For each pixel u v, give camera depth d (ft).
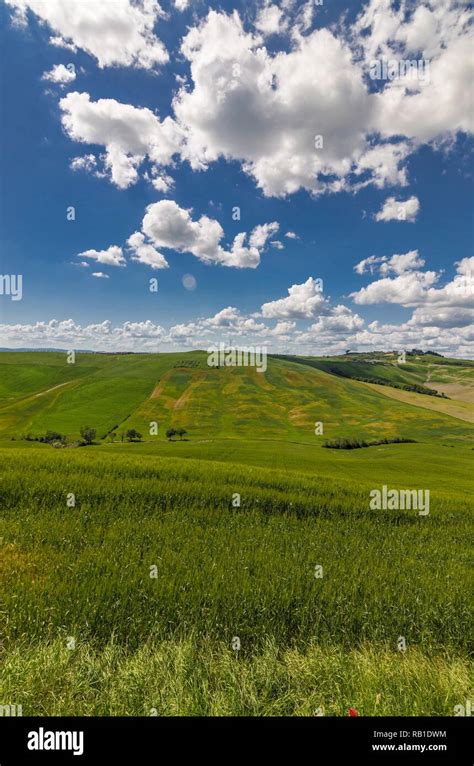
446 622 25.89
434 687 18.43
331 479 70.79
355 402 494.18
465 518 54.90
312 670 19.54
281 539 40.42
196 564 31.73
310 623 24.90
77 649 20.31
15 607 23.81
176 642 21.70
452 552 41.98
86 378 520.01
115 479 54.19
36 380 517.14
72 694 16.99
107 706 16.48
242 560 33.17
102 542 36.35
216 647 21.66
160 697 16.84
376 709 16.88
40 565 30.32
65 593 25.66
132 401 438.81
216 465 72.18
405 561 37.76
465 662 21.57
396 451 282.15
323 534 43.60
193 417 402.31
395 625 25.66
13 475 50.75
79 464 60.23
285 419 418.51
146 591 26.73
